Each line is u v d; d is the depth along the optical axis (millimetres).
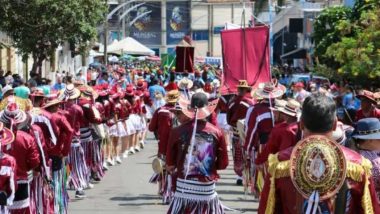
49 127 17375
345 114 26453
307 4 81188
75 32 47812
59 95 22469
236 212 21250
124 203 22797
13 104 14734
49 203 16984
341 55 35750
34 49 47688
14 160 13133
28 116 15375
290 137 15305
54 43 47969
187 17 184375
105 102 28906
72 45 54094
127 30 142250
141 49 81938
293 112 16281
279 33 94688
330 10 52250
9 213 14484
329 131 7781
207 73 56312
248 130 20078
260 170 19625
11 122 14547
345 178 7668
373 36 34875
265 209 7867
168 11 183625
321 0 86438
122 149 34719
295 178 7645
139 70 76625
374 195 7867
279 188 7832
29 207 15133
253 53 29578
